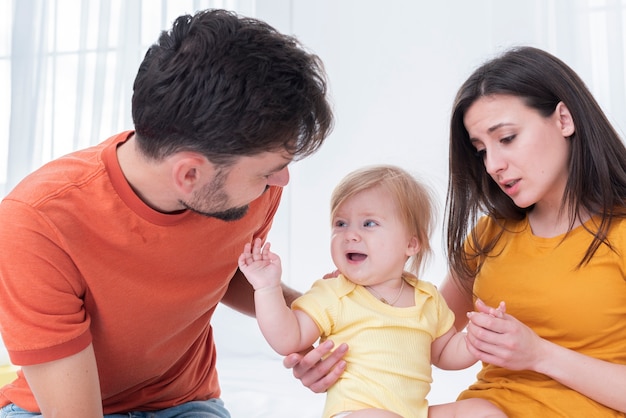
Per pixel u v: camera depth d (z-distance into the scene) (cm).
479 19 294
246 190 115
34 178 120
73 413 114
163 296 125
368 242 130
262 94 106
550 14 287
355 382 123
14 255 112
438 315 133
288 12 313
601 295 126
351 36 308
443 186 291
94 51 329
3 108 337
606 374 120
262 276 125
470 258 146
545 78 127
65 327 114
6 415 131
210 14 113
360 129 308
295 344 124
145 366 132
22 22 332
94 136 326
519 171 126
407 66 302
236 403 212
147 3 325
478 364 259
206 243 125
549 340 131
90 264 118
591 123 128
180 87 106
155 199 118
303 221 313
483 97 128
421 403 126
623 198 129
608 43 284
